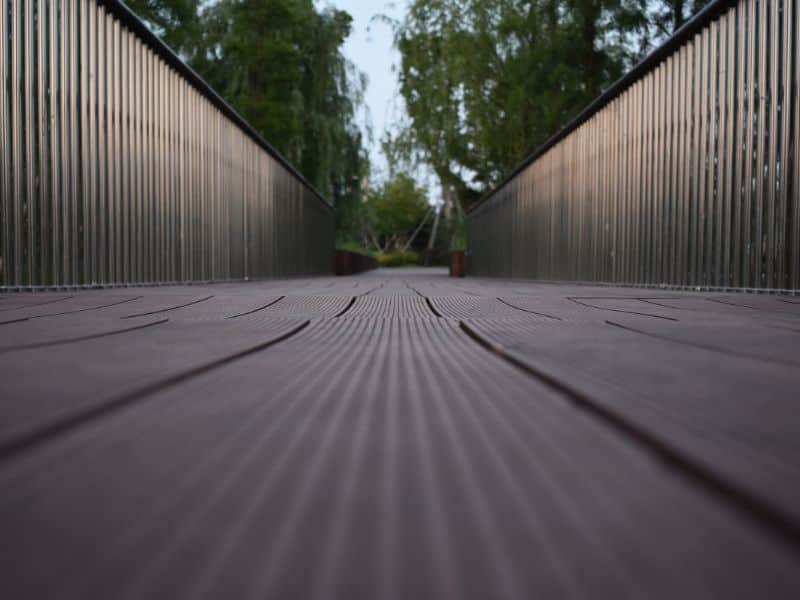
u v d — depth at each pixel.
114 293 6.36
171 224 9.27
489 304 4.87
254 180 13.46
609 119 10.00
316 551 0.64
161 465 0.92
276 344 2.39
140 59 8.32
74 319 3.36
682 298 5.65
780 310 4.19
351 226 28.47
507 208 16.86
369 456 0.96
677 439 0.98
